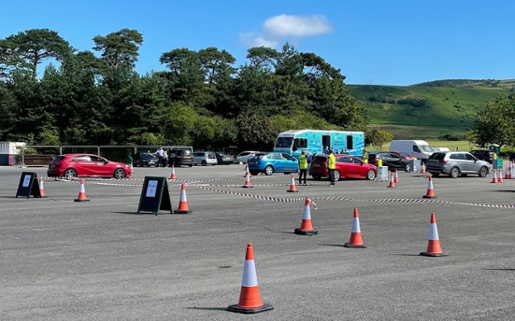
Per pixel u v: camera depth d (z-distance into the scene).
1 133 71.94
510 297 7.36
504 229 13.54
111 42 105.31
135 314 6.55
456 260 9.79
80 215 15.71
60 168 32.88
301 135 45.94
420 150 53.38
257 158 39.12
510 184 30.36
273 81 95.31
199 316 6.47
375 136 98.31
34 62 99.19
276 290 7.64
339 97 100.62
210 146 76.69
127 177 35.00
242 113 85.00
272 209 17.36
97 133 72.00
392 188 26.94
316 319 6.37
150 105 73.06
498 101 85.75
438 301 7.14
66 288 7.78
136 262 9.53
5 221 14.47
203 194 23.02
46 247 10.90
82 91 74.25
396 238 12.12
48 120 72.56
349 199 20.83
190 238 11.97
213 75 115.62
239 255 10.16
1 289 7.73
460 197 22.11
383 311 6.69
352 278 8.38
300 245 11.20
